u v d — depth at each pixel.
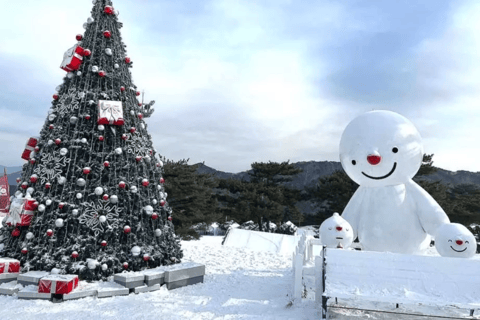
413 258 5.16
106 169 6.69
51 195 6.51
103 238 6.43
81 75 7.15
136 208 6.88
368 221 7.04
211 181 27.30
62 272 6.03
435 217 6.64
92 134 6.75
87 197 6.45
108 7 7.51
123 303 5.51
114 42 7.56
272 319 4.95
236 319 4.94
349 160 7.21
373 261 5.18
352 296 4.75
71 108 6.89
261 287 6.88
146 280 6.27
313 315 5.17
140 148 7.18
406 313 5.10
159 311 5.19
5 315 4.88
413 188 7.11
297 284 5.81
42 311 5.08
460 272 4.98
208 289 6.63
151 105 8.06
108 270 6.26
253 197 28.28
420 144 7.09
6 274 6.09
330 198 25.72
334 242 6.28
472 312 4.75
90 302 5.50
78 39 7.42
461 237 5.75
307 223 31.55
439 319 5.16
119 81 7.41
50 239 6.20
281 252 12.19
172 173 23.56
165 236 7.33
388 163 6.77
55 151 6.68
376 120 7.11
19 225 6.37
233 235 13.47
